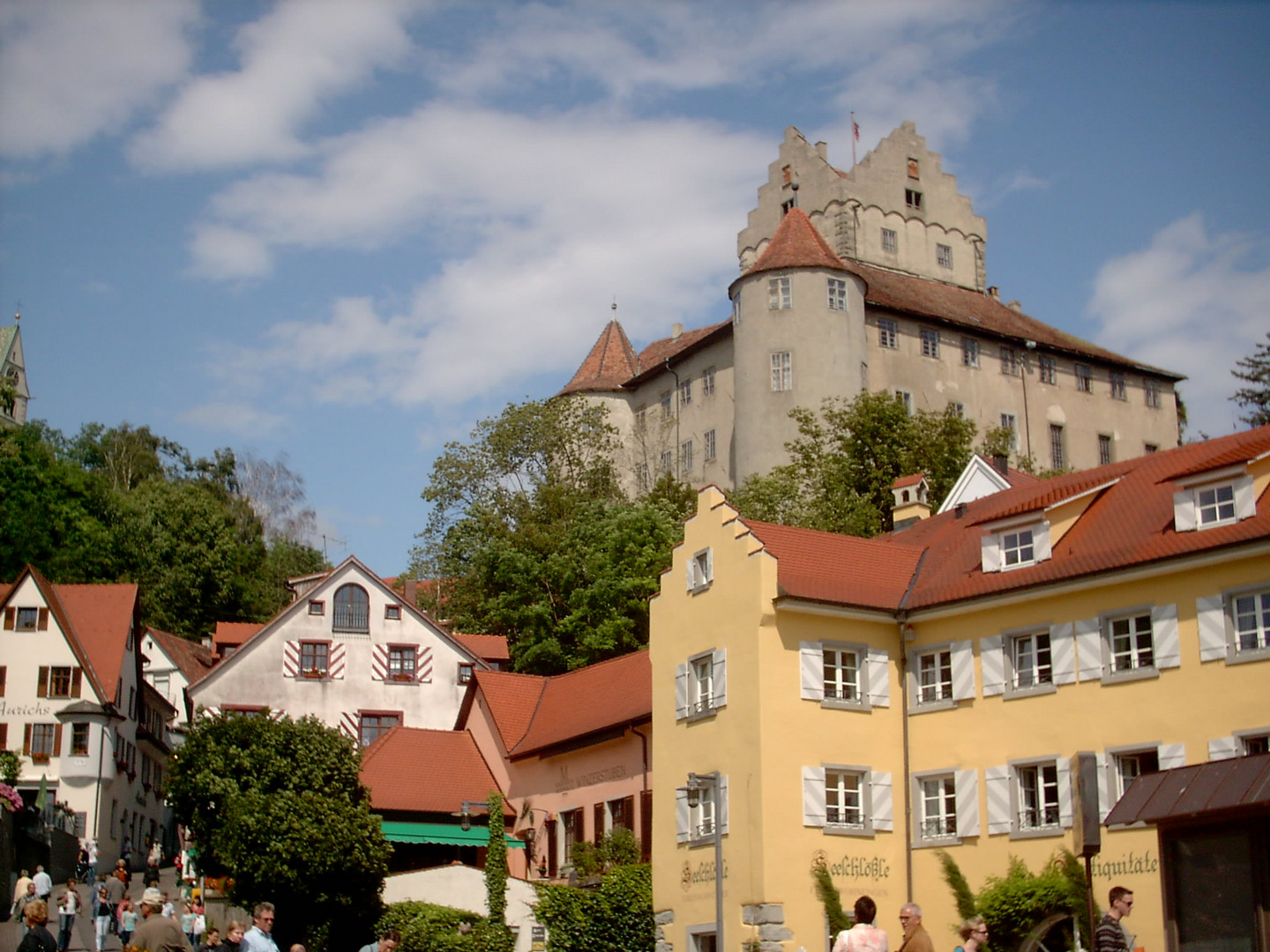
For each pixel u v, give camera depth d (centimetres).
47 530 10188
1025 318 10894
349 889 4725
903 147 10944
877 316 9688
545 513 9069
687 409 10344
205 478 13600
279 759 5166
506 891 4788
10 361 17312
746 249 11281
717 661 4334
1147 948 3572
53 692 7494
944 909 4088
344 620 7550
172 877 7050
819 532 4534
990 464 5750
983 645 4147
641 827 4756
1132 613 3838
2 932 4512
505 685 5897
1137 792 2475
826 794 4166
